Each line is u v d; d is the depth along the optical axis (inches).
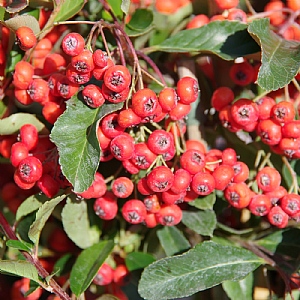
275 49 11.4
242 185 11.9
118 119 11.0
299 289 12.2
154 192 11.5
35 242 11.5
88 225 12.6
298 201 11.9
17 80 11.6
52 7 12.1
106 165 12.5
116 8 12.5
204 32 12.4
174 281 11.8
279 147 11.9
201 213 12.4
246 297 12.6
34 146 11.7
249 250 12.6
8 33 12.0
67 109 11.1
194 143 12.0
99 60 10.7
